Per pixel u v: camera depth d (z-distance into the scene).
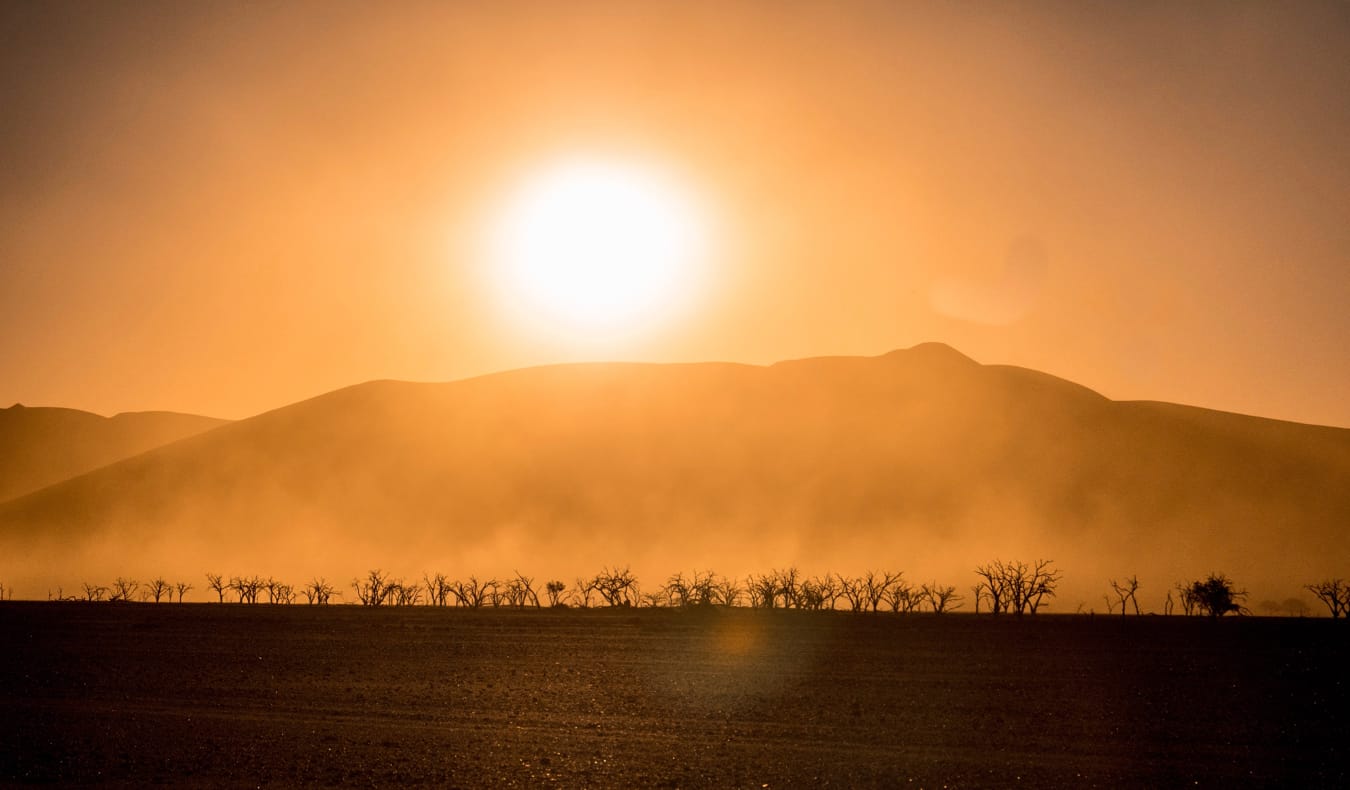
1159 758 27.64
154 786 24.67
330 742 29.61
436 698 37.94
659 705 36.25
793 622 72.25
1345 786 24.72
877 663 48.72
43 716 34.25
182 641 60.03
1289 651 53.81
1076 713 34.62
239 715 34.41
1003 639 60.25
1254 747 29.09
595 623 71.69
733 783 24.80
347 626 69.94
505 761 27.08
